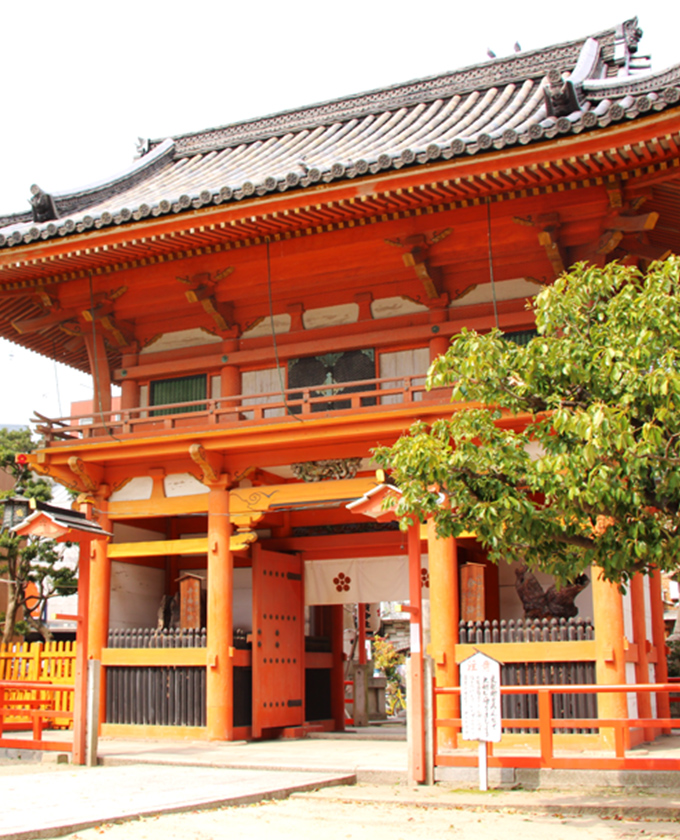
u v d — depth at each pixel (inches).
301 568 732.0
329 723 761.6
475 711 438.6
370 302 670.5
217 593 636.1
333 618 790.5
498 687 436.5
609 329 357.7
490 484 365.7
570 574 386.0
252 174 786.2
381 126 855.1
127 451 659.4
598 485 321.1
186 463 669.9
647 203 553.0
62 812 356.5
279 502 635.5
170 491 680.4
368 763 501.7
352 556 719.1
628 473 320.2
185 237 602.9
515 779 443.2
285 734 683.4
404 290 660.1
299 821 366.0
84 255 625.9
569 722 429.1
